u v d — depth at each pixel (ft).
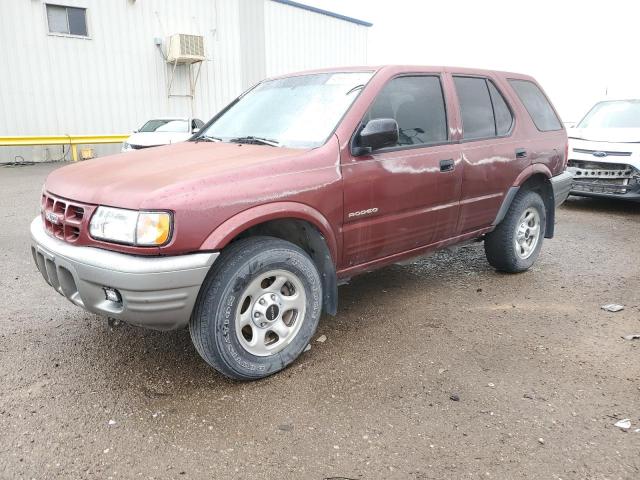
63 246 9.37
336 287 11.20
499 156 14.42
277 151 10.80
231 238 8.98
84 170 10.58
